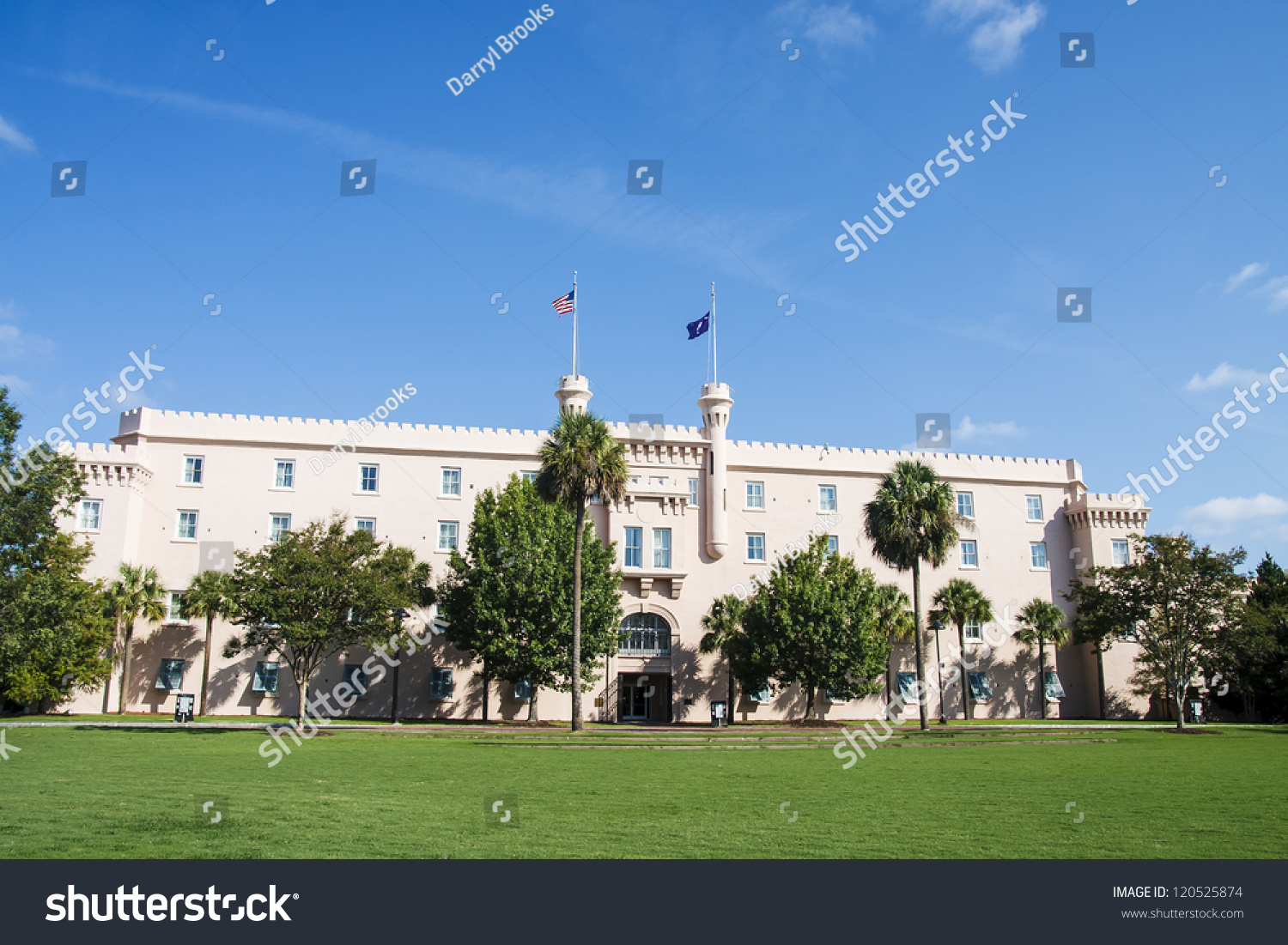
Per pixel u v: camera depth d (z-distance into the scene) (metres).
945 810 19.33
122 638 53.28
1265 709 62.25
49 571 41.06
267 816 17.47
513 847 15.12
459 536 59.56
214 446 57.97
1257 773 27.30
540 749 34.94
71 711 51.69
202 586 52.62
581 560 52.56
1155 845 15.72
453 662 57.28
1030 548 68.88
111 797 19.59
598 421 46.50
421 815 18.05
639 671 59.88
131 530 55.03
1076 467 70.88
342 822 17.00
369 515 58.84
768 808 19.56
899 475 49.09
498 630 50.34
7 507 33.44
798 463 65.62
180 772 24.45
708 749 35.75
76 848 14.52
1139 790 22.97
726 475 64.50
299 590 41.25
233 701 54.75
